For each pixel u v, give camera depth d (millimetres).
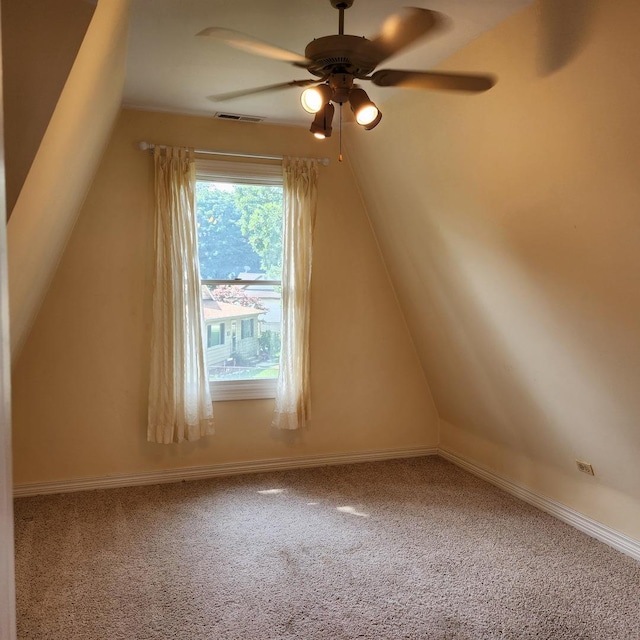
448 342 4273
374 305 4797
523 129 2627
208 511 3758
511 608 2652
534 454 3920
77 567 3000
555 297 2936
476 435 4570
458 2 2414
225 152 4316
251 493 4090
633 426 2939
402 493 4113
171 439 4156
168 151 4117
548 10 2322
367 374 4809
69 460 4102
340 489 4184
